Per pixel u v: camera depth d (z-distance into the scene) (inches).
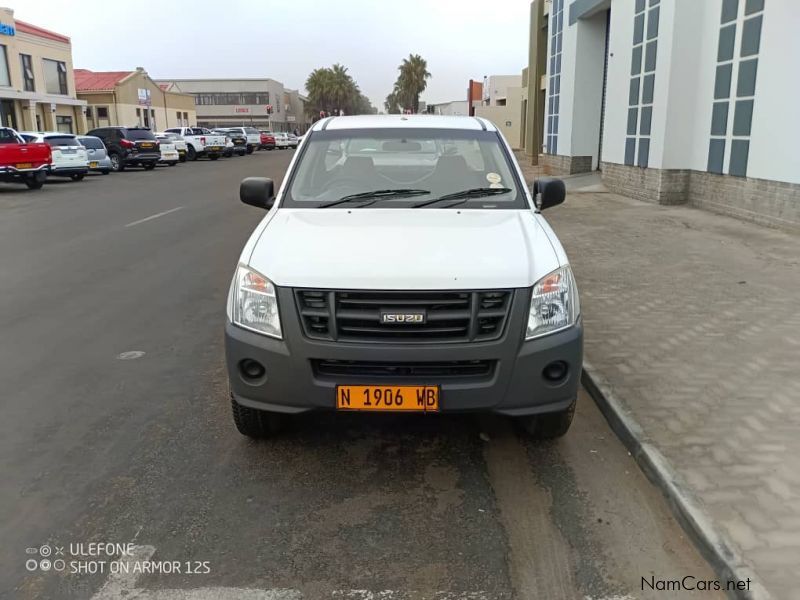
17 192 743.7
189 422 173.0
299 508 134.5
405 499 137.9
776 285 284.0
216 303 283.1
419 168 185.3
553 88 985.5
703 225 441.4
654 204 556.1
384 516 131.8
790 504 126.3
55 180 918.4
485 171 184.4
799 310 248.5
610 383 183.9
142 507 134.9
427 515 132.2
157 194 714.8
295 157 189.0
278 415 158.1
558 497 138.2
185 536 125.3
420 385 133.9
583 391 191.2
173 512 133.0
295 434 166.7
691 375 189.0
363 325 134.1
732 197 468.1
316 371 137.2
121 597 109.3
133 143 1089.4
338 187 179.9
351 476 146.9
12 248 405.1
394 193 176.2
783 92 401.1
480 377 135.8
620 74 642.8
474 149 189.3
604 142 701.3
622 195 639.1
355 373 136.6
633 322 237.8
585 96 869.2
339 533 126.3
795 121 391.2
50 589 111.3
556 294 138.6
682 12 507.2
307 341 134.6
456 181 181.6
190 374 205.5
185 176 979.3
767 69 416.8
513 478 145.9
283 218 164.6
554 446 160.1
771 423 159.3
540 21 1159.0
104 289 307.1
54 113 1462.8
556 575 114.3
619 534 125.6
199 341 236.1
